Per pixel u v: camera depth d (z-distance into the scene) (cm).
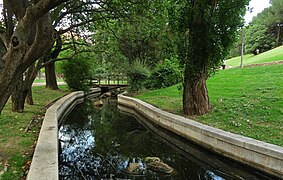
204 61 841
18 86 935
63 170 544
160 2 891
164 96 1444
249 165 510
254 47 4728
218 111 851
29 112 957
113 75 2822
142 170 532
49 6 420
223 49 845
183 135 752
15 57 423
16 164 429
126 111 1481
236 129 658
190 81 868
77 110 1491
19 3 459
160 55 2038
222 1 826
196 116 842
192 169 555
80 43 1694
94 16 1148
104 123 1122
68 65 2097
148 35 1836
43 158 411
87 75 2189
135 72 1820
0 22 964
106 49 1892
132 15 1028
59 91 2005
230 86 1288
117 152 682
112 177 503
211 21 801
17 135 617
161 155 655
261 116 734
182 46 885
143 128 1018
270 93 976
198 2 805
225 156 572
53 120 748
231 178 509
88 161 605
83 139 834
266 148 473
